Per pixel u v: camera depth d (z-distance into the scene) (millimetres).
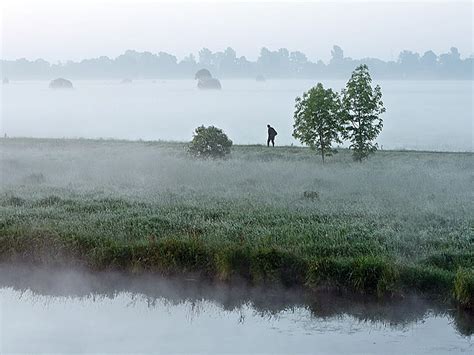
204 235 17016
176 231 17688
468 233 17438
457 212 19781
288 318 14016
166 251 15906
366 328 13445
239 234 17219
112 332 13070
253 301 14883
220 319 13961
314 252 15891
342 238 16906
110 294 15469
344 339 12836
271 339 12750
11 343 12469
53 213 19594
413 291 14523
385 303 14352
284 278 15133
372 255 15305
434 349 12398
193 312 14375
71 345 12320
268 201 21281
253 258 15328
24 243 16672
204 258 15695
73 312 14211
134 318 13875
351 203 21156
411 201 21359
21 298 15117
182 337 12766
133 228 17781
